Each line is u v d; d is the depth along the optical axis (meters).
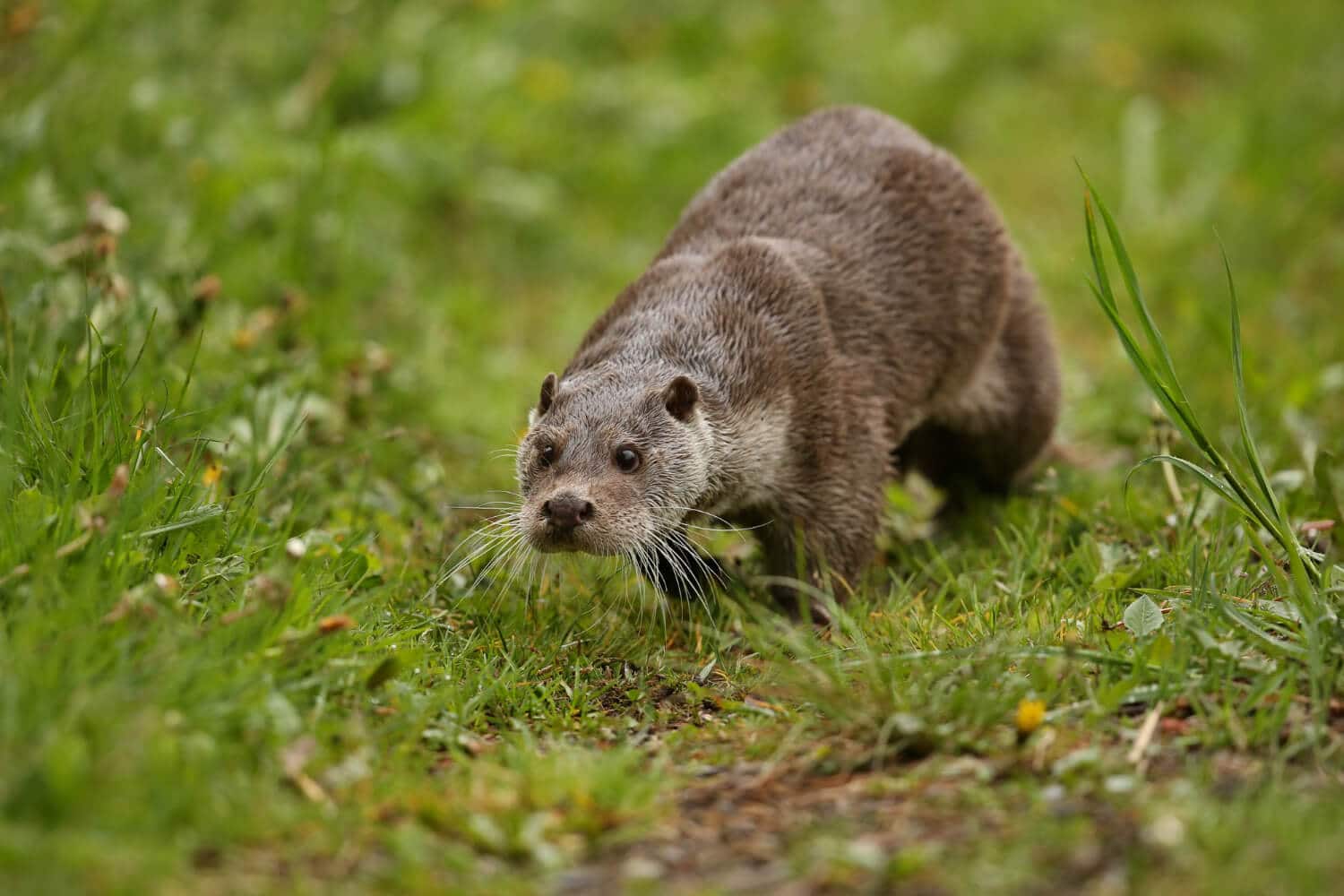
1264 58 23.77
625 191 18.75
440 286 16.23
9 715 5.80
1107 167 20.48
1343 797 6.18
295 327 12.75
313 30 17.59
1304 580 7.43
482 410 13.50
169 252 12.91
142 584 7.23
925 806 6.46
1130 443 12.30
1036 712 6.91
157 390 10.28
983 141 21.05
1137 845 5.84
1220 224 18.53
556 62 20.47
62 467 7.96
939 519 12.21
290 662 7.01
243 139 15.66
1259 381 12.90
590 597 9.59
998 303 11.47
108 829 5.54
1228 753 6.75
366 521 10.11
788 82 21.20
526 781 6.55
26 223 12.03
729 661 8.86
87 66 14.38
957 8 23.89
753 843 6.24
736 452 9.68
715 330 9.96
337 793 6.41
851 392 10.23
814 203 10.97
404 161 16.92
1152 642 7.57
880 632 8.72
